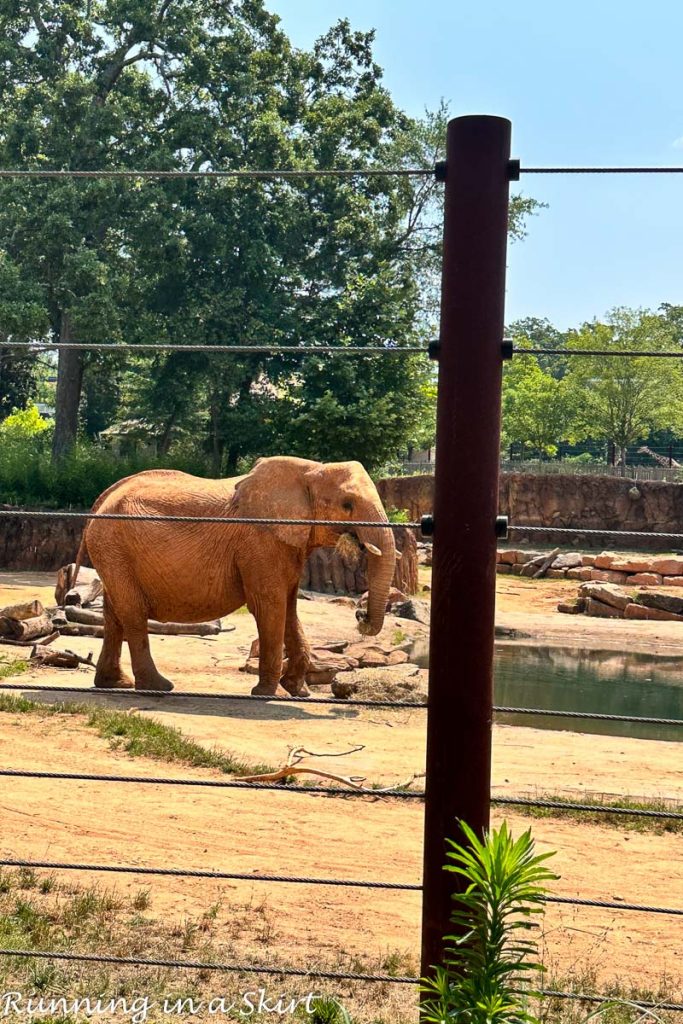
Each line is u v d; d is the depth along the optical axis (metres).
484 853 3.02
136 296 38.94
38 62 39.47
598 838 7.25
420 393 40.31
